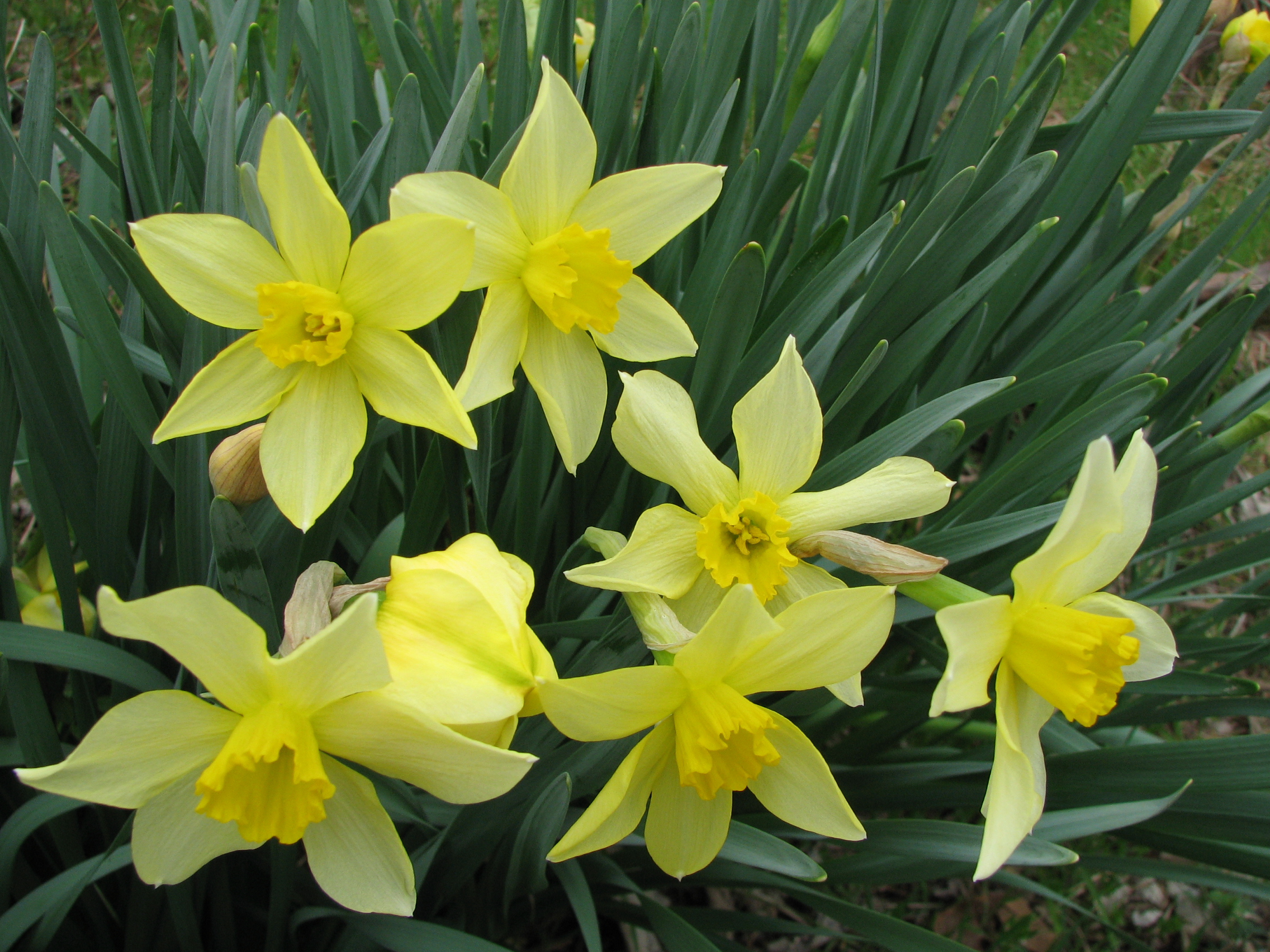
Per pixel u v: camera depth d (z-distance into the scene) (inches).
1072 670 10.8
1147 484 11.1
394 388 10.8
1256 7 21.5
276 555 12.6
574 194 11.4
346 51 13.8
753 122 18.1
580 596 14.0
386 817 10.2
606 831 10.6
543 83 11.0
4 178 12.9
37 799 12.1
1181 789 12.0
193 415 10.7
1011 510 15.0
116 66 12.5
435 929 12.3
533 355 11.6
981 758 16.3
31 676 12.4
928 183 14.9
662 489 14.1
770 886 13.9
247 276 10.7
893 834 12.9
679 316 11.9
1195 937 18.8
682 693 10.6
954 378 15.4
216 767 9.6
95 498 13.3
